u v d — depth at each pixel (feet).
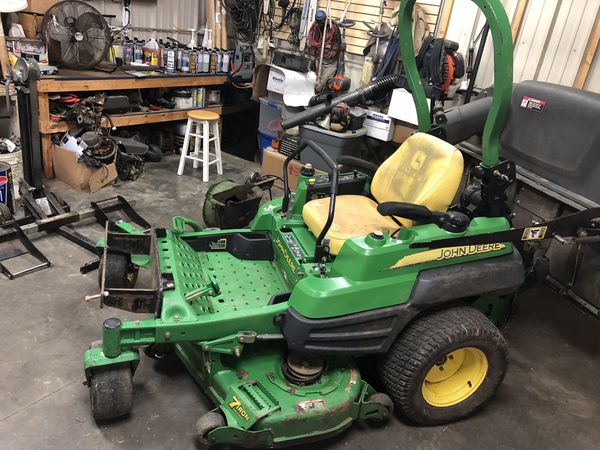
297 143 13.75
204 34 17.42
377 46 14.20
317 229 7.14
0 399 6.30
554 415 7.26
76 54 12.89
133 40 15.47
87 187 12.66
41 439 5.85
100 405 5.74
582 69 10.98
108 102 13.35
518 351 8.60
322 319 5.74
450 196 6.88
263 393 5.75
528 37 11.87
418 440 6.53
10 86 11.60
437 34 13.38
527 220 10.17
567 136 8.79
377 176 8.13
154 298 5.97
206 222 10.32
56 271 9.08
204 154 14.03
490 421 7.00
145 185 13.48
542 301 10.17
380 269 5.90
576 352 8.75
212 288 7.02
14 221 9.50
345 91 13.67
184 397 6.74
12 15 12.59
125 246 7.43
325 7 15.55
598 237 7.40
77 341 7.46
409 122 12.96
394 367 6.22
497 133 6.32
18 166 11.35
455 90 12.18
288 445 5.76
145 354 7.38
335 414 5.80
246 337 5.82
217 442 5.53
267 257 8.21
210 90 16.57
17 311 7.90
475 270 6.43
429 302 6.06
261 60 17.54
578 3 10.85
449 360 6.78
